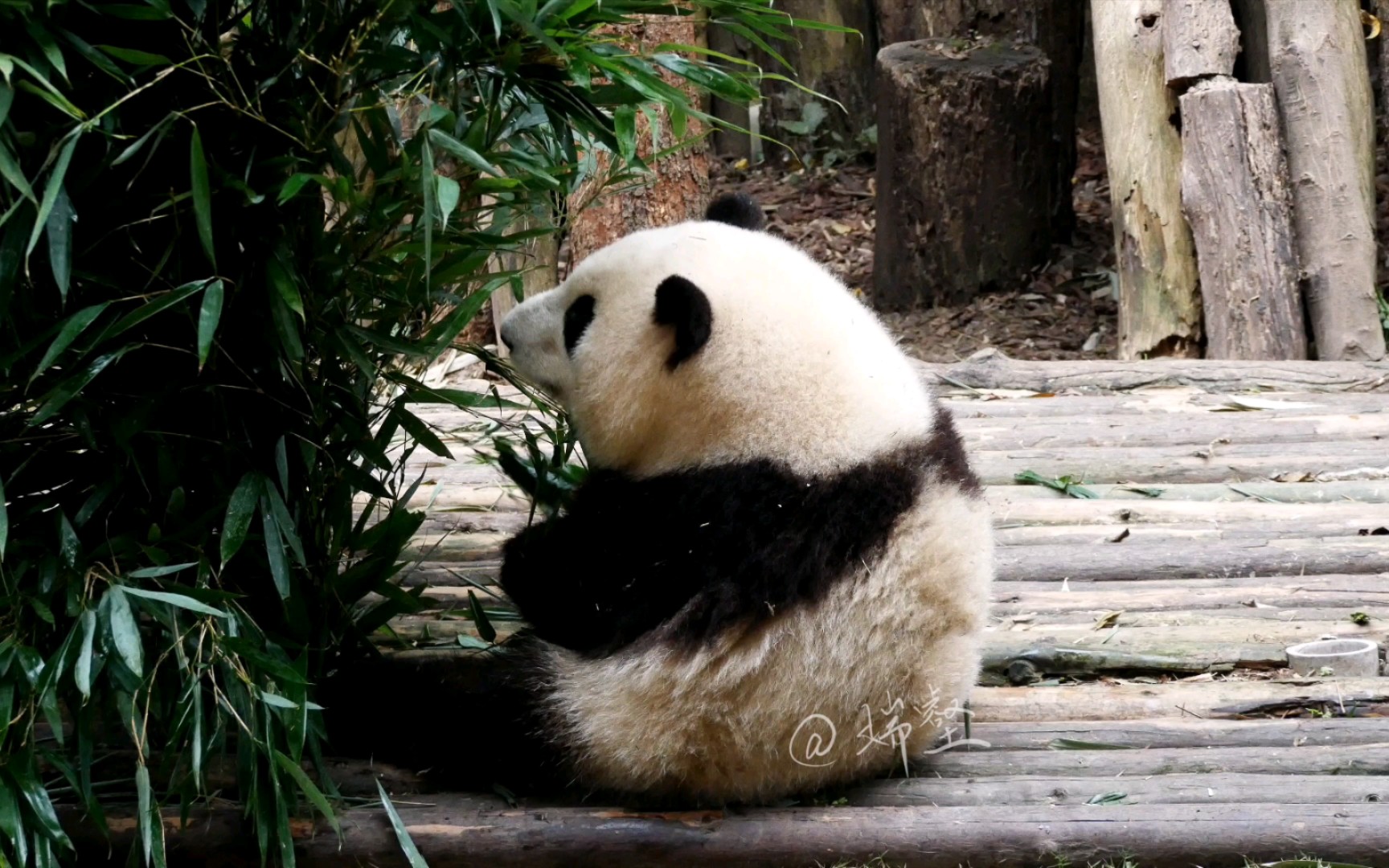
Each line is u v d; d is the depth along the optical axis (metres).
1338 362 9.80
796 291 4.95
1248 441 8.51
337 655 5.22
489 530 7.27
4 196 3.75
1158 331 10.73
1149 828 4.59
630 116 4.54
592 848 4.57
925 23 13.95
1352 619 6.21
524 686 4.80
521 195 5.14
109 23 3.96
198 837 4.54
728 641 4.49
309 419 4.68
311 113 4.20
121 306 4.28
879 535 4.55
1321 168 10.39
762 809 4.74
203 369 4.51
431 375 9.80
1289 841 4.55
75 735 4.97
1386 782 4.85
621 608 4.73
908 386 4.99
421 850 4.57
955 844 4.59
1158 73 11.02
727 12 4.97
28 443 4.39
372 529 5.22
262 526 4.75
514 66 4.44
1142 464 8.12
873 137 15.08
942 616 4.68
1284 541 7.04
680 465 4.84
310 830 4.57
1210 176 10.48
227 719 4.57
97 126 3.71
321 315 4.51
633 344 4.95
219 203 4.22
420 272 4.79
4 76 3.52
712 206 5.88
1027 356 11.49
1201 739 5.30
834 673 4.54
